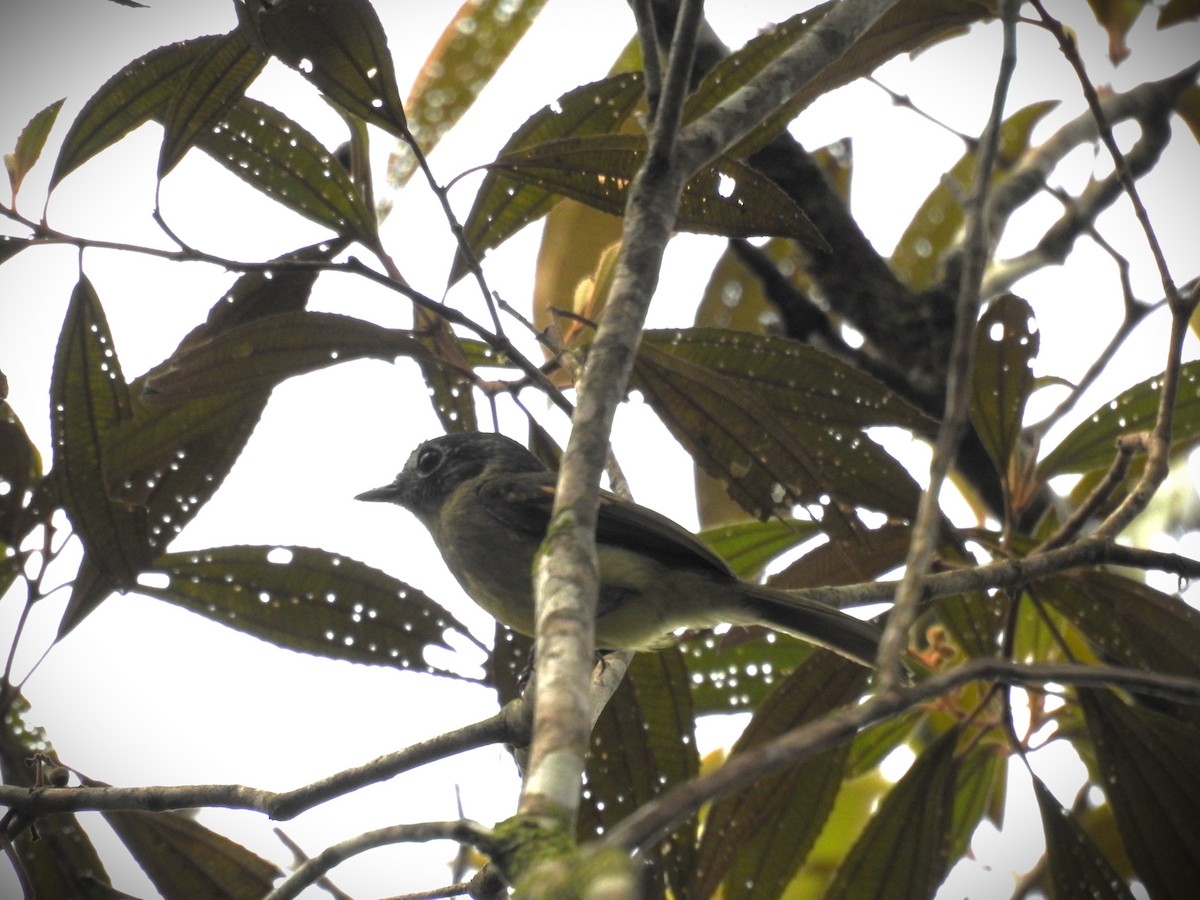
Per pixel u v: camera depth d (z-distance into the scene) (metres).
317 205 5.95
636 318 3.98
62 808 4.88
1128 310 6.21
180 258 5.19
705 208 5.43
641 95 5.87
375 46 4.95
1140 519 6.66
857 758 7.11
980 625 5.99
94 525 5.45
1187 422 6.22
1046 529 6.90
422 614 5.91
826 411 5.79
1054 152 7.76
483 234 6.00
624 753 6.06
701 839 5.79
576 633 3.02
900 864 5.84
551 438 6.62
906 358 7.69
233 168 5.84
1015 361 5.81
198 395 5.45
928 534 3.32
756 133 5.58
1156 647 5.66
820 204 7.85
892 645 3.01
